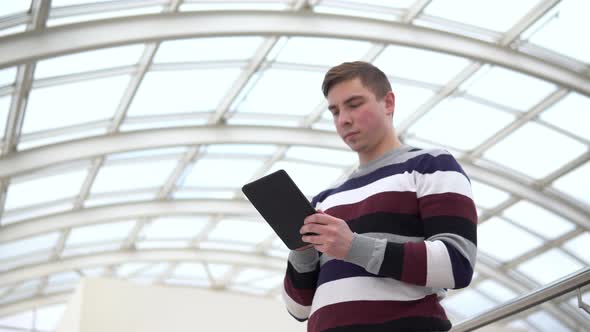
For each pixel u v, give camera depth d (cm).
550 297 325
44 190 2039
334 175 2200
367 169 251
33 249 2528
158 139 1830
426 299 228
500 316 362
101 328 1536
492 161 2058
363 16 1510
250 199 233
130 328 1559
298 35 1474
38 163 1742
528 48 1636
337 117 254
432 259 214
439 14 1545
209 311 1638
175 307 1611
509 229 2366
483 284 2666
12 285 2759
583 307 309
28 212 2131
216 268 3014
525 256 2434
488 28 1586
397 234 232
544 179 2080
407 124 1902
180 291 1630
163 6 1410
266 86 1738
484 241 2450
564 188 2086
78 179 2030
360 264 219
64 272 2786
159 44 1491
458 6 1519
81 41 1348
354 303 226
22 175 1908
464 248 221
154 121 1803
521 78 1727
